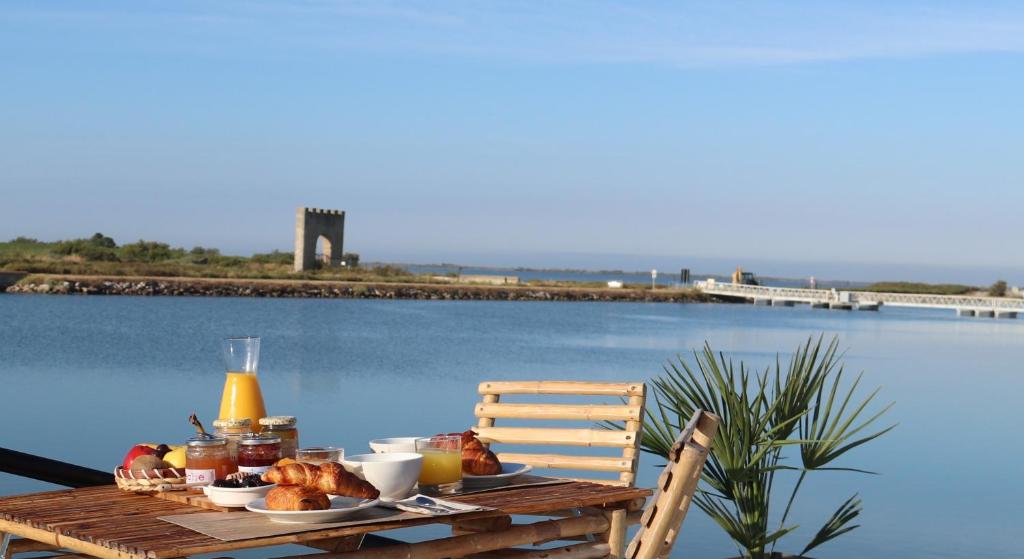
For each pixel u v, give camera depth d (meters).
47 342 30.05
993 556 7.60
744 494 4.22
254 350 2.56
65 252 81.12
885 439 14.11
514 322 45.56
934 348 32.56
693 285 86.38
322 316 45.72
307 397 19.75
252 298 59.72
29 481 8.67
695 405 4.06
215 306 50.50
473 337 36.00
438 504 2.05
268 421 2.36
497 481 2.43
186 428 15.23
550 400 15.73
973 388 21.16
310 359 27.23
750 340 36.00
